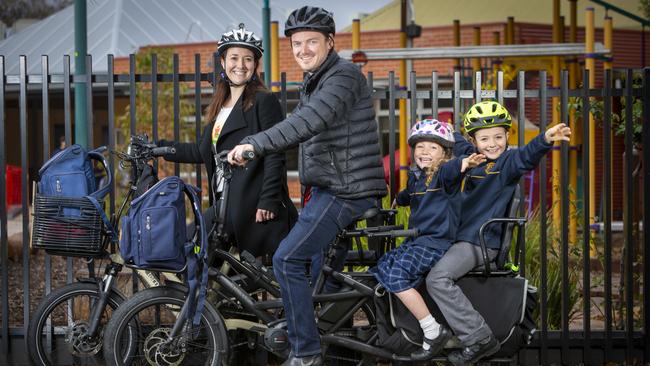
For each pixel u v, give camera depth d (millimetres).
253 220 4480
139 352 4379
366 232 4129
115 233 4262
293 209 4621
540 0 17750
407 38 12641
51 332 4789
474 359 4137
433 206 4102
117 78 5012
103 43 20219
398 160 10594
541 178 4965
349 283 4250
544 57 12477
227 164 4082
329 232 4074
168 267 4066
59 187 4199
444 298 4066
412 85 5023
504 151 4184
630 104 5039
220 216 4219
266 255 4625
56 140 19594
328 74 3949
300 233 4059
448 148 4160
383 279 4137
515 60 12586
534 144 3984
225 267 4480
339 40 17047
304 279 4082
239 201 4469
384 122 15688
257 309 4320
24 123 4988
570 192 7586
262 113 4488
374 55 10406
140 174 4293
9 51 21156
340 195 4043
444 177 4035
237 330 4742
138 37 20422
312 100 3879
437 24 18141
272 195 4387
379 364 4926
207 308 4215
